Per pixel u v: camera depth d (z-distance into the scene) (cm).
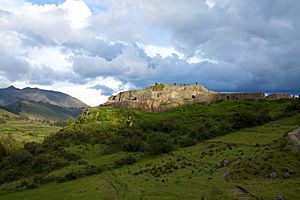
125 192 8231
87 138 19200
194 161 11044
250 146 11794
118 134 18775
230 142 13075
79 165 13962
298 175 6775
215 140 14038
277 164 7412
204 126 16238
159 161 12338
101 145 17625
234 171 7775
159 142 14325
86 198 8175
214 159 10644
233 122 16175
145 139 16800
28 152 17712
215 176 8156
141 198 7200
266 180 6881
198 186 7500
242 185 6756
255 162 7862
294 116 16638
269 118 17000
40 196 9800
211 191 6831
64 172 13062
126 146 15762
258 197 5847
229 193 6394
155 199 6912
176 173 9700
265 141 12144
